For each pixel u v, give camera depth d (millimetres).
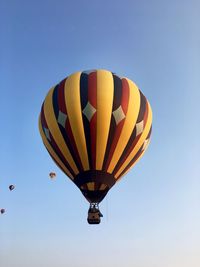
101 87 26641
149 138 28109
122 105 26406
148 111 27750
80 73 27766
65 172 27109
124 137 26266
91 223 25891
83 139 26000
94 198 26094
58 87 27719
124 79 27797
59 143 26562
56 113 26734
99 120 26000
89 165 26000
